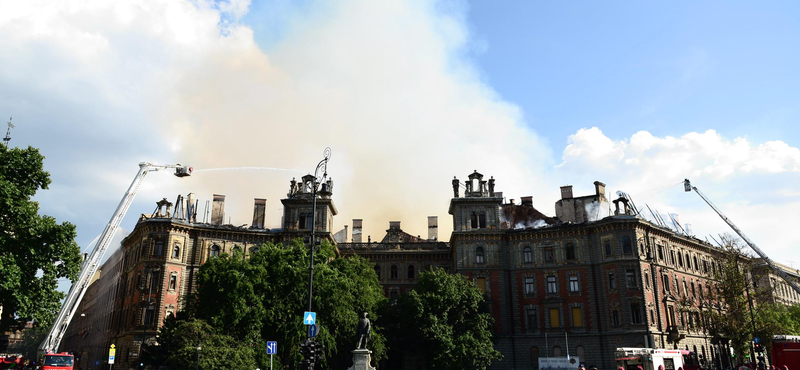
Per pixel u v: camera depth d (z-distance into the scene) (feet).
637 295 247.70
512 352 261.03
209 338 163.84
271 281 183.42
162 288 249.55
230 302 173.58
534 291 268.82
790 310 325.01
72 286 232.32
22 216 142.00
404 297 246.88
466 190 290.35
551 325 261.44
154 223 258.98
